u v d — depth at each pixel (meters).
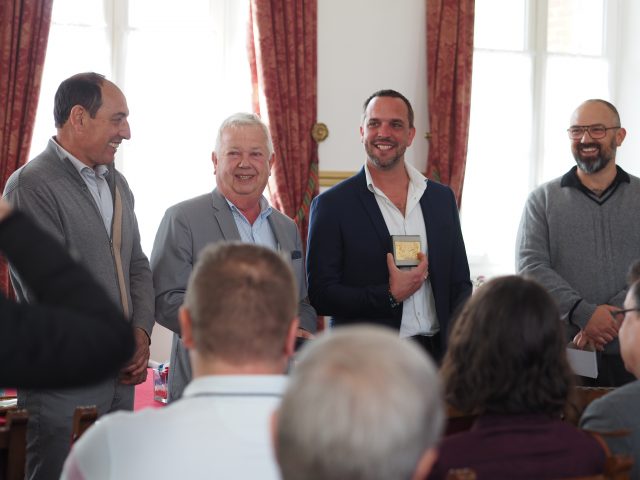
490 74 6.42
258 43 5.43
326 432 0.89
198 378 1.56
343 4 5.72
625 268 4.25
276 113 5.45
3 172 5.06
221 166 3.57
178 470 1.47
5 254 1.19
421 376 0.94
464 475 1.51
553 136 6.61
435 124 5.84
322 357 0.94
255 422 1.50
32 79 5.11
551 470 1.73
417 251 3.84
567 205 4.33
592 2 6.67
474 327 1.93
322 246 3.87
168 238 3.50
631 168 6.66
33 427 3.09
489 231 6.47
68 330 1.12
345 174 5.74
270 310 1.56
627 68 6.69
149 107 5.68
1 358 1.09
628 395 2.10
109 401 3.24
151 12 5.68
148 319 3.38
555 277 4.21
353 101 5.76
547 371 1.90
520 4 6.48
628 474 1.77
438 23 5.83
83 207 3.22
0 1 5.04
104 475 1.48
